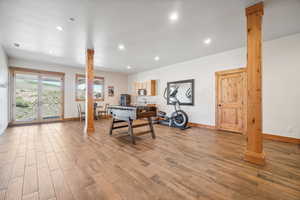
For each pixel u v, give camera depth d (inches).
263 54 138.9
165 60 209.0
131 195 55.9
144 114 130.8
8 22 102.4
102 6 84.7
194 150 106.1
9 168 76.9
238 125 159.2
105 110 295.7
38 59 202.7
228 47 155.5
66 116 244.1
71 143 121.1
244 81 154.6
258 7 80.7
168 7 86.2
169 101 237.6
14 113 199.0
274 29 114.4
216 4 83.2
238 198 54.3
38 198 53.8
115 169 76.8
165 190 59.0
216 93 176.6
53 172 73.1
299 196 55.5
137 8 87.0
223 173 72.9
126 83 339.6
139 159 89.8
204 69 189.8
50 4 82.2
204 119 189.8
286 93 127.0
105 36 126.9
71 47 154.2
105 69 277.4
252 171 74.8
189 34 123.6
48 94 228.1
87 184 63.0
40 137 139.1
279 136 129.8
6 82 174.7
